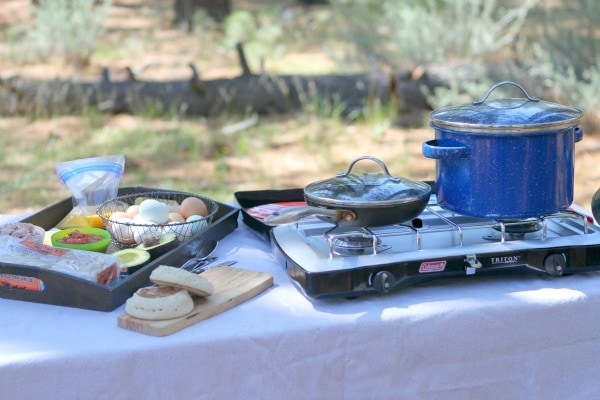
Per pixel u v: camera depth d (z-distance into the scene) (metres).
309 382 1.48
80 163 2.03
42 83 6.16
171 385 1.41
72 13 7.90
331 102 6.07
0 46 8.30
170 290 1.48
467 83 5.69
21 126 5.93
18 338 1.42
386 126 5.78
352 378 1.50
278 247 1.66
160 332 1.41
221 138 5.68
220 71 7.46
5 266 1.56
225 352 1.42
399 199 1.54
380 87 6.04
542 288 1.60
